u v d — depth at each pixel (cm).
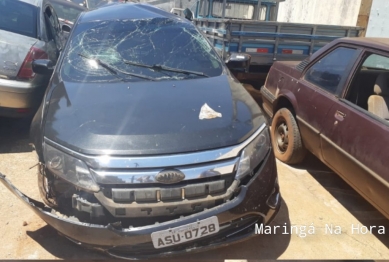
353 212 321
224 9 678
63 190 226
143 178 210
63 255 255
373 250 276
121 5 411
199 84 294
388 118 304
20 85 368
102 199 213
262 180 239
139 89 278
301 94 368
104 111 247
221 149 224
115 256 221
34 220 287
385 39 328
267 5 711
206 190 218
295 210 318
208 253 262
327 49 362
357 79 316
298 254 267
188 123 238
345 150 294
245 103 277
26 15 437
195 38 355
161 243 213
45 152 232
